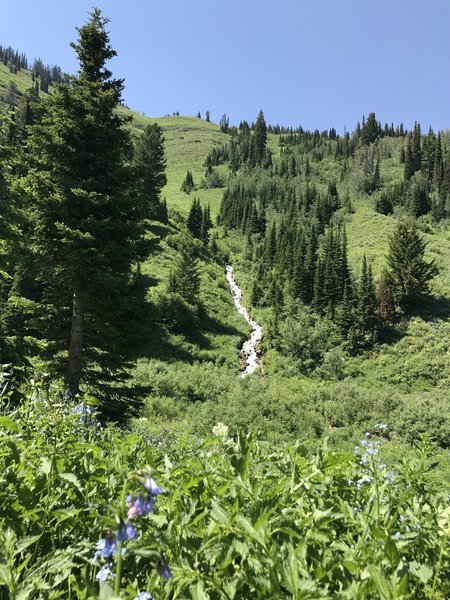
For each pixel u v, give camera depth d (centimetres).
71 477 234
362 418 2381
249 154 15575
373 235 7606
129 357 1385
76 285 1228
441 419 2150
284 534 207
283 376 3747
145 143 7256
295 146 17762
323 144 17000
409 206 8925
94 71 1465
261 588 170
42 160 1323
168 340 3819
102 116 1372
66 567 192
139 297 1385
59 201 1247
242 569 180
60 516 227
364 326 4225
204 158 16650
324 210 8775
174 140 19475
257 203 10988
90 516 233
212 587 175
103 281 1216
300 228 7619
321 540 213
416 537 226
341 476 300
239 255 7638
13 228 1182
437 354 3875
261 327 4891
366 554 207
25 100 5316
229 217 9450
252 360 4091
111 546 139
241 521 186
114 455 320
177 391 2678
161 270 5250
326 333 4331
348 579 198
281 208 9988
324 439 315
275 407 2392
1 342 1148
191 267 4631
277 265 6556
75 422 390
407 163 10712
